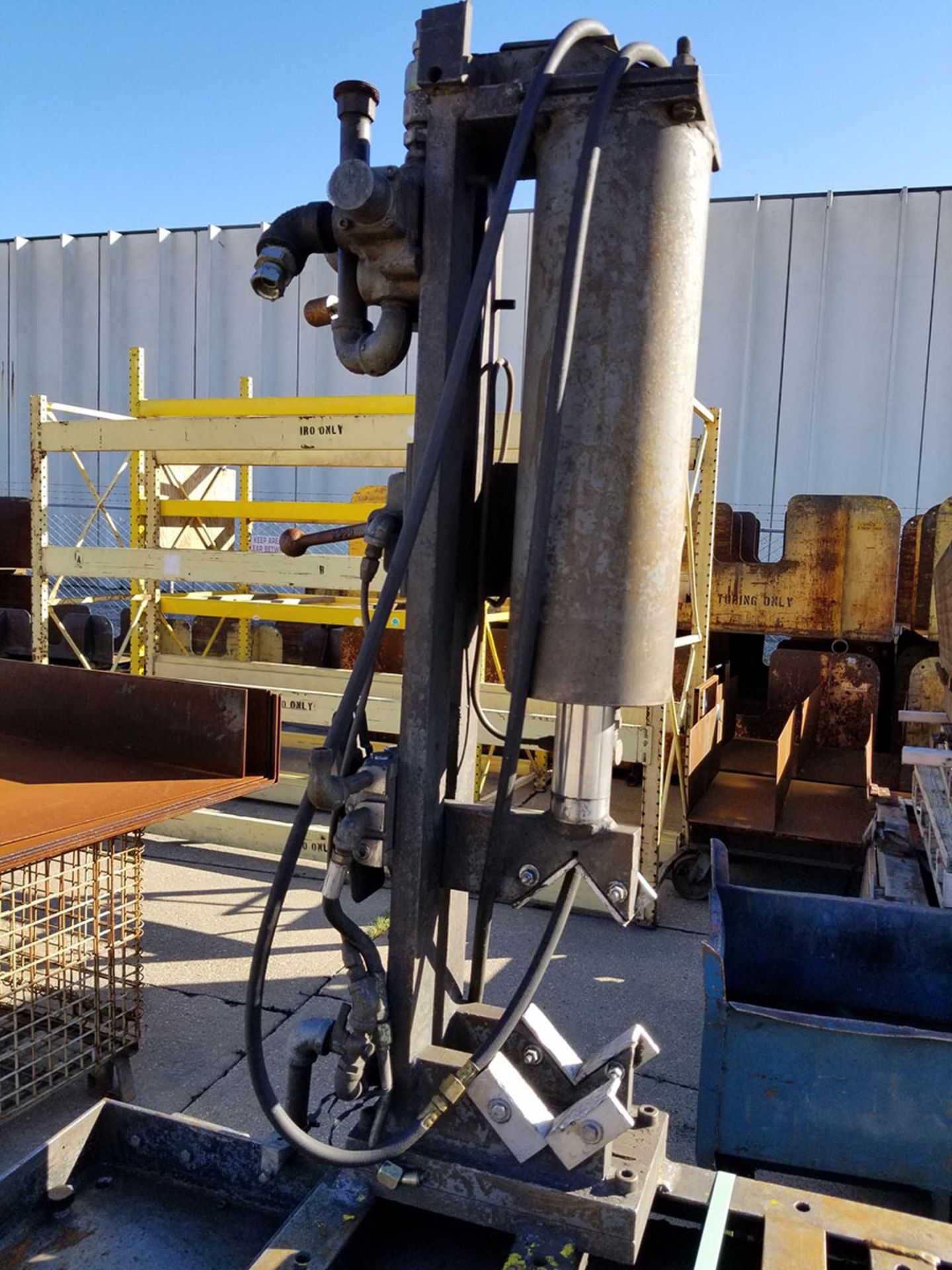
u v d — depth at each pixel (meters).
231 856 5.00
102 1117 1.71
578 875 1.48
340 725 1.34
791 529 6.21
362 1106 1.75
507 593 1.66
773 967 3.05
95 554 5.47
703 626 4.80
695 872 4.53
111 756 2.27
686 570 5.57
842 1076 2.26
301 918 4.16
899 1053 2.22
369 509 5.51
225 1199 1.63
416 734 1.51
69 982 2.99
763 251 11.77
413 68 1.48
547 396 1.28
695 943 4.04
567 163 1.35
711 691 5.38
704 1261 1.31
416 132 1.49
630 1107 1.62
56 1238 1.54
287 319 13.54
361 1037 1.46
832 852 4.77
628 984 3.62
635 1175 1.42
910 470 11.41
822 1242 1.36
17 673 2.48
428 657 1.50
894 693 6.73
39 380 15.07
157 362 14.33
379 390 13.02
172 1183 1.67
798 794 5.19
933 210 11.20
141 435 5.17
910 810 4.64
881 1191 2.54
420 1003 1.57
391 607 1.33
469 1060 1.48
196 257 14.02
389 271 1.50
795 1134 2.29
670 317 1.34
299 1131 1.33
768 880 4.88
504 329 10.79
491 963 3.75
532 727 4.70
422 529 1.48
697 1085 2.95
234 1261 1.50
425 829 1.52
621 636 1.36
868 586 6.09
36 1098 2.50
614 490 1.34
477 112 1.43
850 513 6.09
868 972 2.99
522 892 1.51
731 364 11.91
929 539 6.20
